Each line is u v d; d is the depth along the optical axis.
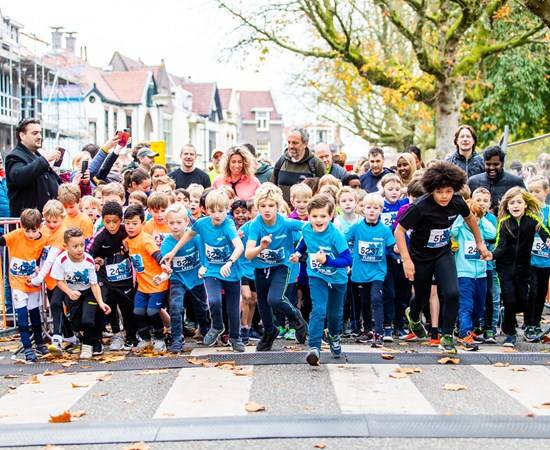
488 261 8.56
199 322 8.58
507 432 5.36
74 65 45.41
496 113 28.30
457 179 7.39
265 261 7.82
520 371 7.10
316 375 6.94
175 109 62.28
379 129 35.09
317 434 5.32
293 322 8.01
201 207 8.91
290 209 10.27
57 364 7.67
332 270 7.34
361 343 8.61
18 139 9.41
